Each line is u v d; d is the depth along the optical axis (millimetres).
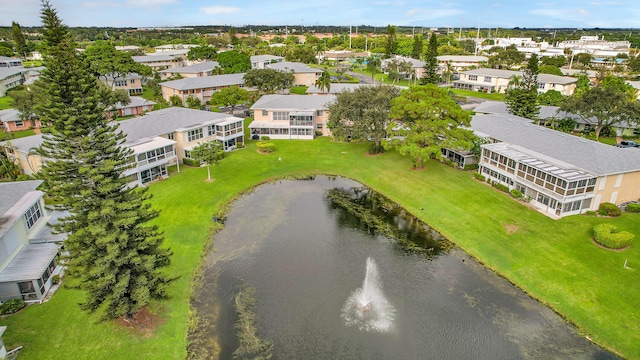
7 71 108938
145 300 26594
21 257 31047
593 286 32031
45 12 26484
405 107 53469
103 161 27688
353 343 27812
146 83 121062
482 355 26828
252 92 98500
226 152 65000
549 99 86000
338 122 64125
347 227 43438
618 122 68375
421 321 29859
